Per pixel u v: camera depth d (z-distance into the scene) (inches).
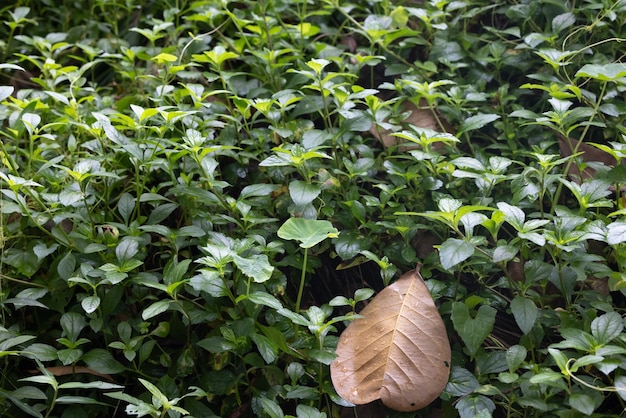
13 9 81.1
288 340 56.1
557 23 67.3
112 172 59.8
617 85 64.1
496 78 70.7
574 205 63.3
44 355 53.6
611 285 55.4
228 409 56.8
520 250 57.6
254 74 70.4
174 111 60.6
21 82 76.2
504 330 60.2
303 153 57.1
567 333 51.8
